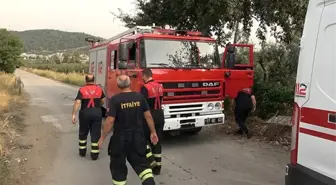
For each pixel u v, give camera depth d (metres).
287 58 11.36
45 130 9.84
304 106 3.43
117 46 9.29
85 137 7.12
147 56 7.51
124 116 4.54
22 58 51.06
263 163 6.61
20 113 12.62
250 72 8.54
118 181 4.59
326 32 3.23
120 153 4.55
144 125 5.60
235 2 10.19
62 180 5.68
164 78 7.32
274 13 11.34
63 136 9.09
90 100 6.94
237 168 6.32
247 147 7.79
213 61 8.29
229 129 9.49
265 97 10.12
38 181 5.60
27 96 19.92
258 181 5.66
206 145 8.02
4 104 13.73
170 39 7.77
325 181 3.13
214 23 12.03
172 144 8.13
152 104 6.04
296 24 11.13
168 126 7.41
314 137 3.29
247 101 8.45
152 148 5.91
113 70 9.62
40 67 88.50
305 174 3.36
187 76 7.59
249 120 9.69
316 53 3.32
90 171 6.17
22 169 6.14
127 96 4.62
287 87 10.49
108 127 4.55
